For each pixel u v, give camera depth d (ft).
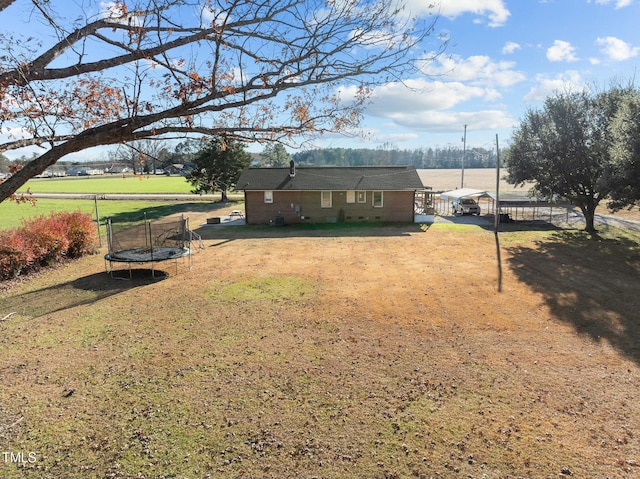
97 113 13.37
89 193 187.93
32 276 54.03
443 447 20.30
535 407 23.85
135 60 12.45
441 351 31.45
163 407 23.67
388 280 51.47
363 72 14.16
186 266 59.98
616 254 65.46
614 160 61.46
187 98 11.92
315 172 111.86
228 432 21.38
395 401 24.45
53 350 31.48
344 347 32.07
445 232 89.40
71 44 11.91
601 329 35.68
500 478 18.19
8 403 23.98
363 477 18.26
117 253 57.06
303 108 14.56
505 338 33.91
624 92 76.23
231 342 32.99
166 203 150.41
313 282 50.57
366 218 105.70
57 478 17.90
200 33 12.50
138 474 18.22
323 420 22.50
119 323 37.29
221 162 128.57
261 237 85.30
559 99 83.41
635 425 22.07
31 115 12.07
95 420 22.35
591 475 18.35
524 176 90.53
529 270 56.18
